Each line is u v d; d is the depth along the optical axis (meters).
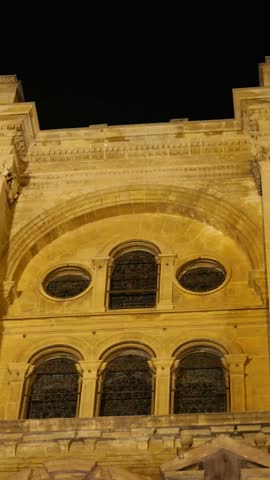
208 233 36.72
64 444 28.75
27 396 32.50
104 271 35.84
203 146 38.59
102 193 37.78
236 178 37.62
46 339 33.59
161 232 37.06
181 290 34.75
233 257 35.72
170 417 28.64
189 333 33.09
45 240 37.00
